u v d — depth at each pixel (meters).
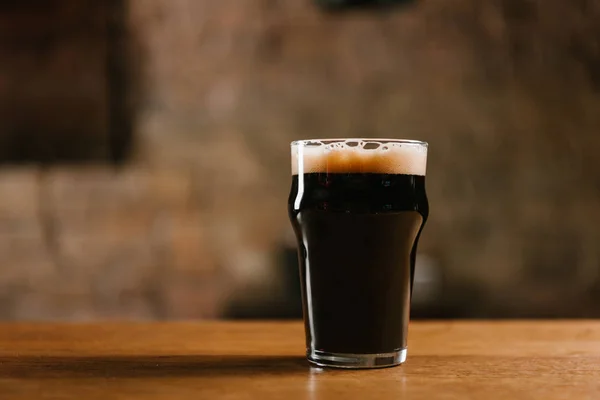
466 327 1.03
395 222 0.69
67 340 0.91
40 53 2.70
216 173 2.75
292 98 2.78
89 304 2.68
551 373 0.70
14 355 0.80
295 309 2.51
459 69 2.77
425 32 2.77
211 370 0.72
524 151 2.78
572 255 2.78
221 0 2.76
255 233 2.76
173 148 2.74
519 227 2.79
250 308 2.68
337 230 0.69
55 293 2.67
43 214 2.68
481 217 2.78
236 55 2.77
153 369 0.72
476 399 0.60
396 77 2.77
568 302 2.78
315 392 0.62
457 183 2.78
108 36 2.71
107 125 2.71
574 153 2.79
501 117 2.78
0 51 2.69
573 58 2.78
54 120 2.70
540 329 1.00
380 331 0.71
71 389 0.63
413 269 0.74
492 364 0.75
